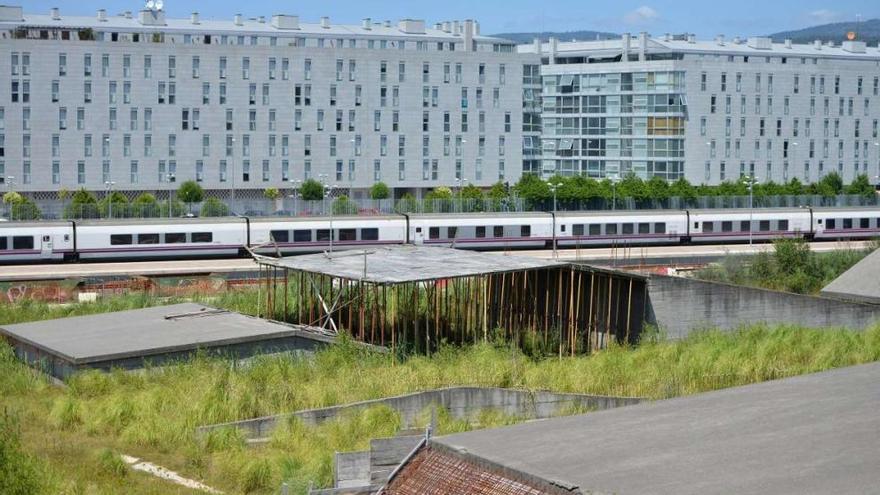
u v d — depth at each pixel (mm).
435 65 129875
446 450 27875
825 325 61188
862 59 170000
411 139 129750
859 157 150000
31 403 49219
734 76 140750
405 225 98000
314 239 95625
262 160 124688
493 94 132750
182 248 92562
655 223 106125
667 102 138625
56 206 109562
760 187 128875
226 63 122500
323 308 61031
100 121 118875
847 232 112938
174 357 52906
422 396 44469
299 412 44031
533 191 114188
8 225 88812
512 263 60719
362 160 128250
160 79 120438
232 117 123250
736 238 108750
